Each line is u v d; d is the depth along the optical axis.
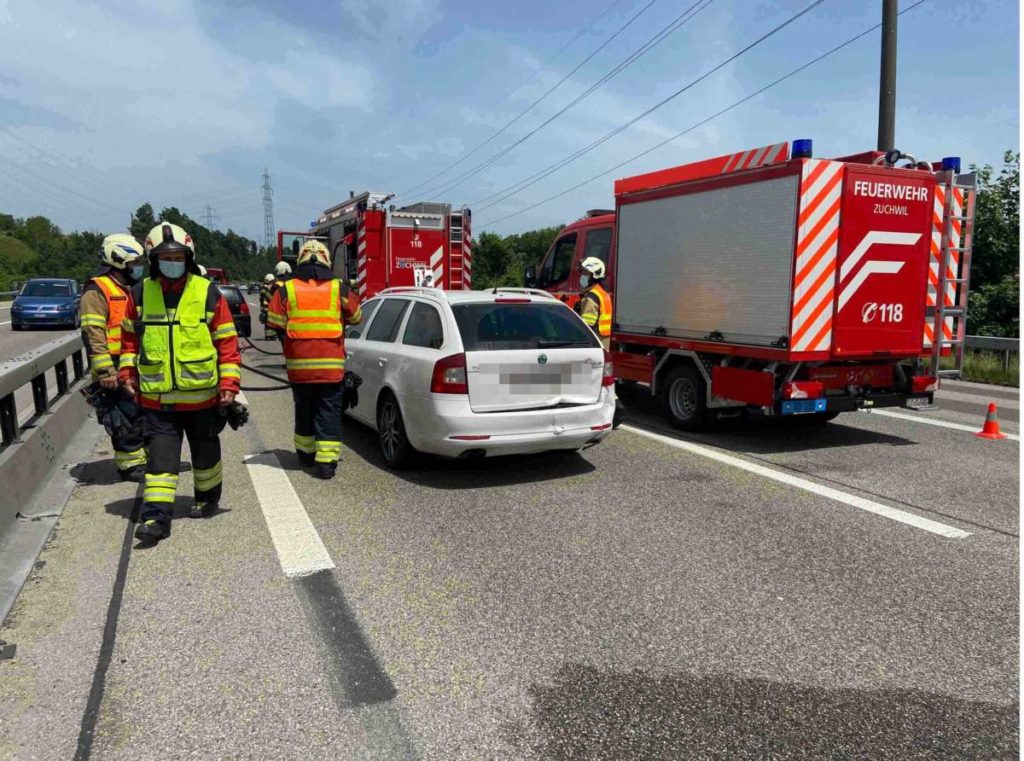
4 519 4.64
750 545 4.62
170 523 4.65
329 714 2.80
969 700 2.94
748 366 7.57
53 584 3.93
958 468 6.62
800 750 2.62
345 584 3.96
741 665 3.19
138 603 3.71
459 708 2.85
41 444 5.95
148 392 4.46
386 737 2.67
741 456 7.03
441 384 5.61
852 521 5.10
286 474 6.21
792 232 6.79
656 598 3.84
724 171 7.64
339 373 5.94
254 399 10.20
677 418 8.44
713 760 2.57
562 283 11.28
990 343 13.73
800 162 6.68
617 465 6.62
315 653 3.24
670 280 8.45
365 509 5.26
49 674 3.06
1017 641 3.42
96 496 5.50
